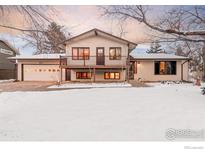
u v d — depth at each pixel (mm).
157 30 12797
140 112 6312
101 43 19609
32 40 9133
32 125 5305
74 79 20109
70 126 5145
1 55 27266
